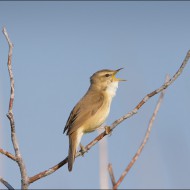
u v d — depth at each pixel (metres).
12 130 5.49
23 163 5.54
